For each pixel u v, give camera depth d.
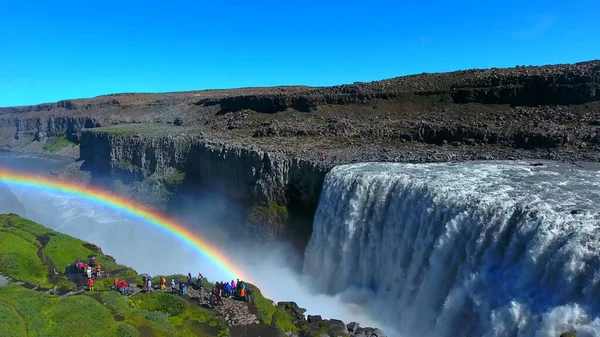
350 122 81.62
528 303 30.25
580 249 29.20
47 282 39.00
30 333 29.06
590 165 46.59
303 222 60.53
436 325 36.22
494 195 38.38
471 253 36.41
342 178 52.38
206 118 117.31
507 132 59.88
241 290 38.94
